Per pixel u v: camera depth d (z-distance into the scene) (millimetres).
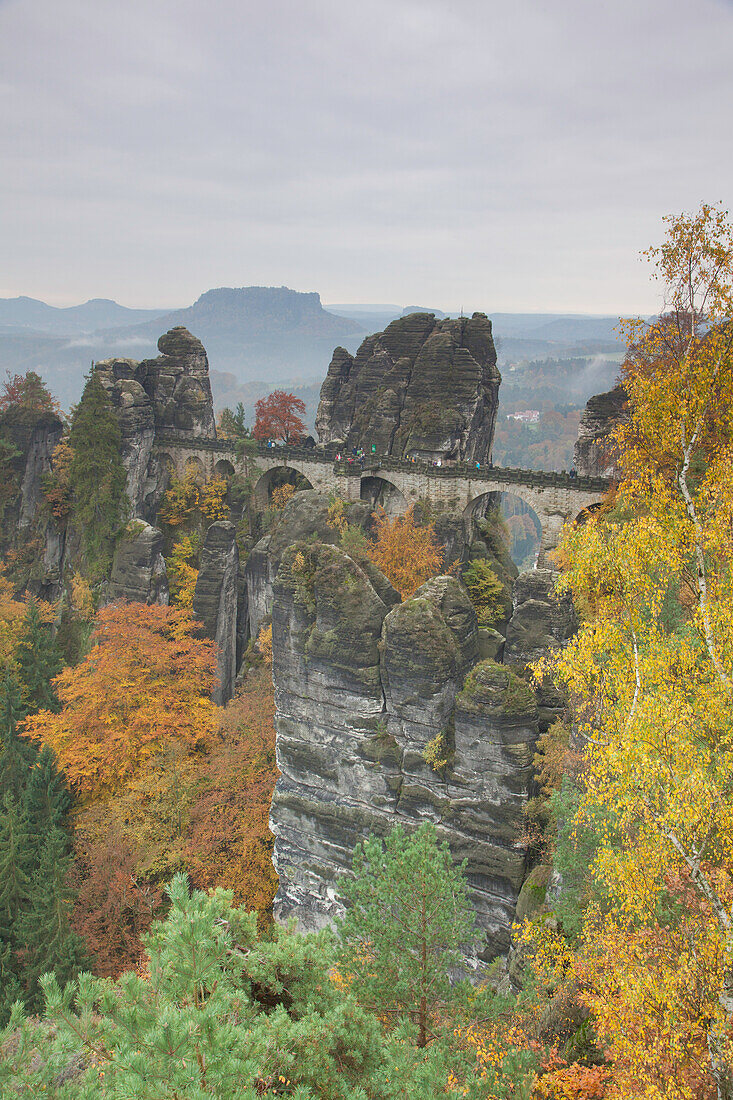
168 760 54250
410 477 78812
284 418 99500
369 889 23031
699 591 21078
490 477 73625
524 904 34156
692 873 16922
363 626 39594
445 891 21562
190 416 93875
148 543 78562
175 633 68125
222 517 87562
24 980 41125
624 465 24172
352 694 40156
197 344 96375
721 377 21703
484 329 87125
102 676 60125
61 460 84750
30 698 68688
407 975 21500
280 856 44625
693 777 16719
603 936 19266
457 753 37500
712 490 21250
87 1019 13234
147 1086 11008
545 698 38969
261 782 52906
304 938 18016
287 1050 14617
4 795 54375
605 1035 19438
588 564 21422
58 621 80000
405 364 87250
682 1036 15953
